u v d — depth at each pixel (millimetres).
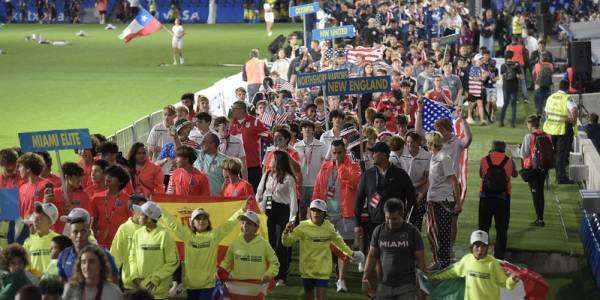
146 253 17859
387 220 18000
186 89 56000
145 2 104625
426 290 18094
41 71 63844
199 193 21266
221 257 20156
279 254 21812
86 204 19453
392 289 18047
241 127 26094
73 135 19375
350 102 33875
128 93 54562
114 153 21547
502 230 23625
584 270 24078
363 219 20844
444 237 22547
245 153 26047
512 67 44875
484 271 18594
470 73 45969
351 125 26062
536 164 27328
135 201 18812
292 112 32094
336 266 23125
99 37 86312
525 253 24922
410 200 20625
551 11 84938
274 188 21656
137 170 22000
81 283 14859
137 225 18250
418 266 18016
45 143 19234
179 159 21172
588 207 25422
